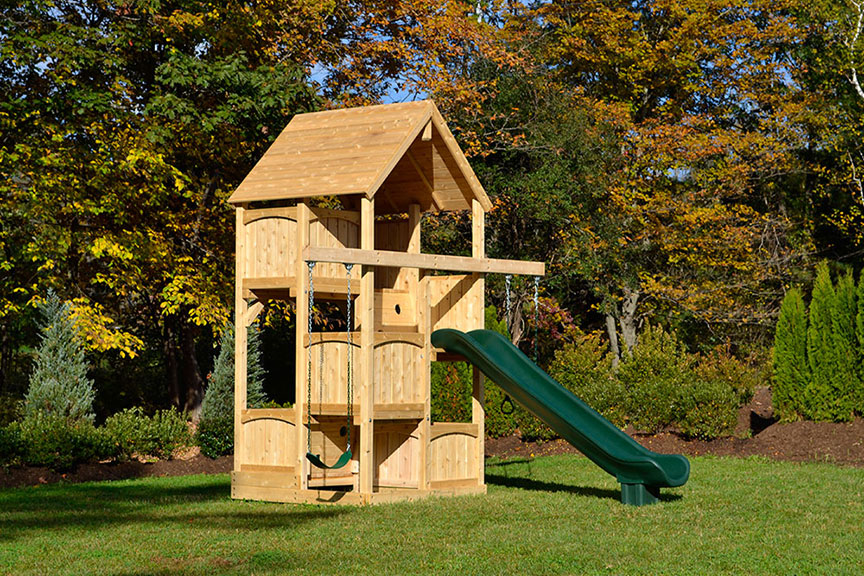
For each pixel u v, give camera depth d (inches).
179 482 634.8
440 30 1015.0
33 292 836.6
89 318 787.4
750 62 1240.8
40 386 709.3
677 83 1275.8
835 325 712.4
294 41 923.4
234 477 522.6
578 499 496.1
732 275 1214.9
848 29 1278.3
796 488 526.9
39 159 775.1
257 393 807.1
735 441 727.7
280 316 930.7
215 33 865.5
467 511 452.4
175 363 992.9
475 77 1071.6
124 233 824.3
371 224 481.1
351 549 359.3
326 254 457.7
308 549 359.6
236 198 515.2
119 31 824.9
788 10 1298.0
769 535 382.9
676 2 1208.2
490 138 1055.0
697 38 1237.7
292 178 507.2
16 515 462.6
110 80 875.4
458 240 1117.7
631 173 1153.4
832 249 1344.7
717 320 1182.9
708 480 565.9
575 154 1050.7
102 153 826.2
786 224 1254.3
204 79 804.6
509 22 1165.1
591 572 317.7
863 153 1293.1
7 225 810.2
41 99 799.1
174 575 316.5
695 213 1127.0
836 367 710.5
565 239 1096.8
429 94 999.6
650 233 1167.0
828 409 711.1
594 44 1263.5
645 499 472.7
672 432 772.6
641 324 1315.2
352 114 535.5
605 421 500.1
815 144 1306.6
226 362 788.0
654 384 777.6
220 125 876.0
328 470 538.3
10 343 1069.1
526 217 1069.8
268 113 840.3
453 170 539.8
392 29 1037.8
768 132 1259.2
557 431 512.4
